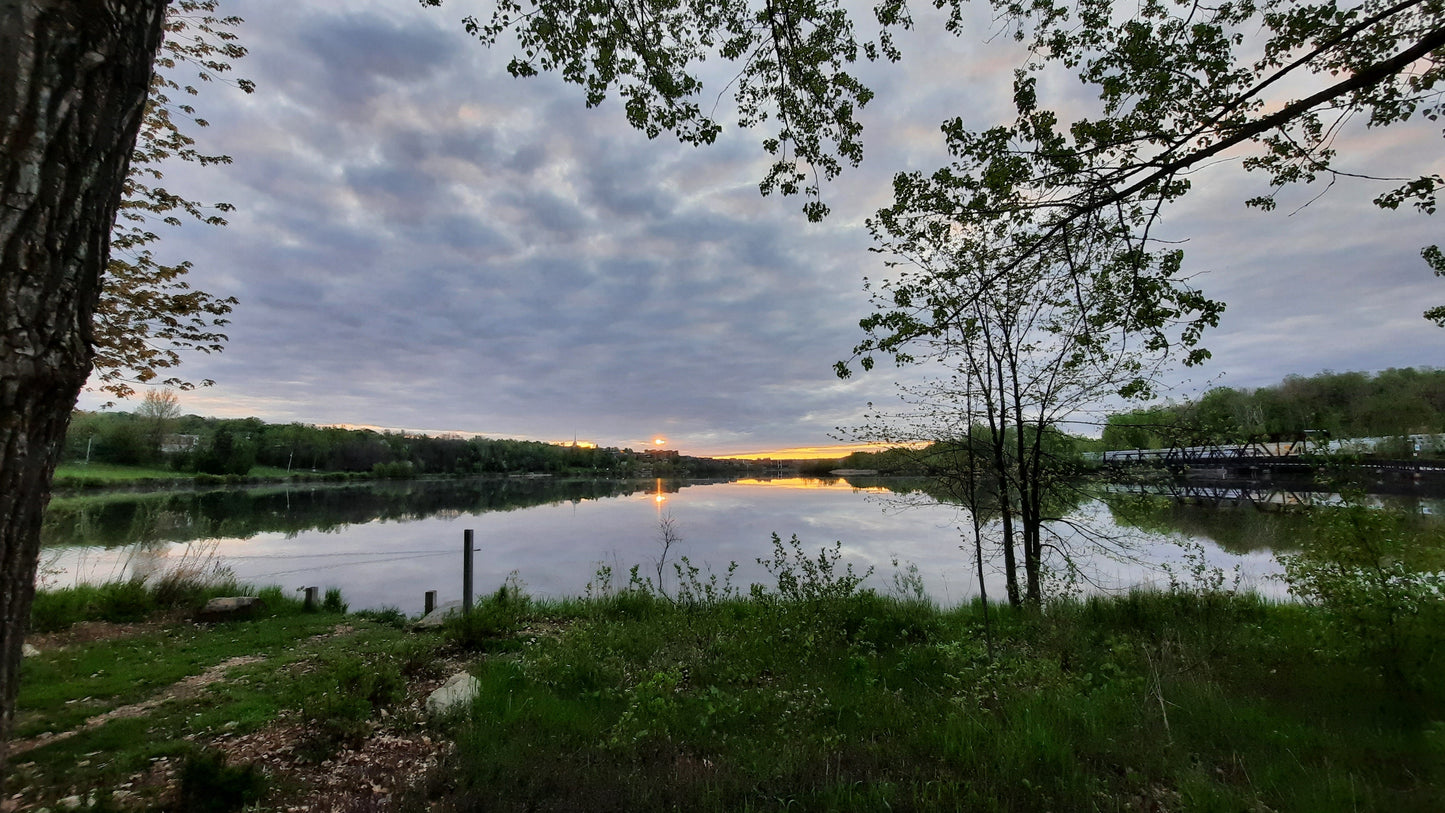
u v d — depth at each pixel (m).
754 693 5.46
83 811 3.25
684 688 5.86
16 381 1.50
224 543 22.45
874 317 6.66
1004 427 9.63
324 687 5.10
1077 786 3.66
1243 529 17.02
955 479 9.68
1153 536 10.56
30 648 7.56
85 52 1.60
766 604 8.30
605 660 6.48
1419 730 4.09
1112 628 7.41
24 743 4.49
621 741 4.36
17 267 1.49
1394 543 4.92
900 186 6.16
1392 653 4.62
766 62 5.32
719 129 5.57
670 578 15.64
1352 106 5.09
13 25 1.47
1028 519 9.62
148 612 10.05
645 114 5.54
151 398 61.44
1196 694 4.94
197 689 5.98
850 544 19.88
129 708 5.38
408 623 9.74
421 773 4.00
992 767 3.91
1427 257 6.06
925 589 12.71
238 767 3.60
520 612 9.36
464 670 6.38
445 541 23.30
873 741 4.46
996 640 7.08
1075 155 5.12
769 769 3.96
